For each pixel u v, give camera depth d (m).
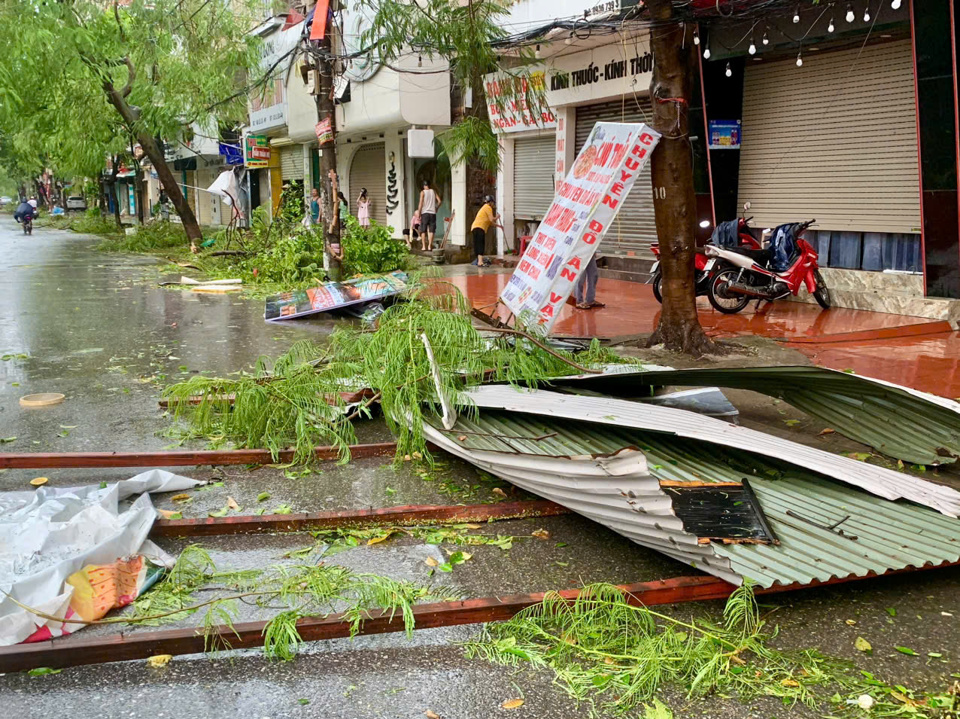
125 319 10.73
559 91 14.99
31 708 2.72
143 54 18.38
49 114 20.03
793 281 10.02
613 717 2.68
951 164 8.88
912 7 8.70
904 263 10.25
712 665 2.82
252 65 19.77
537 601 3.23
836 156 10.84
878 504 3.99
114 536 3.64
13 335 9.52
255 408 5.36
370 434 5.81
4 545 3.69
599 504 3.75
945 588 3.54
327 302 10.70
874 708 2.70
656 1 7.19
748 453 4.63
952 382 6.64
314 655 3.03
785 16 10.25
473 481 4.84
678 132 7.44
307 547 3.98
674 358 7.56
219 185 20.06
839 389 5.26
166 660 2.97
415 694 2.80
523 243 16.73
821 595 3.46
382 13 9.68
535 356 6.05
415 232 19.48
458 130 9.25
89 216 42.59
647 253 13.94
